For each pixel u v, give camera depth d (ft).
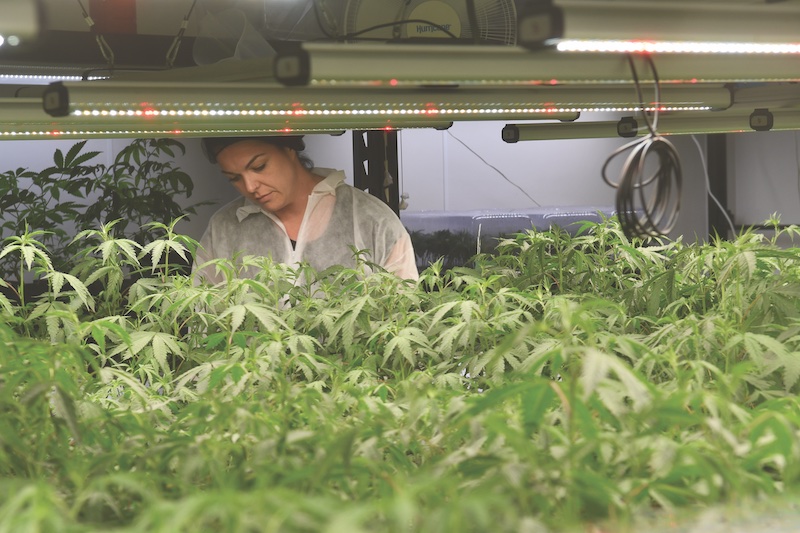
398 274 11.62
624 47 4.35
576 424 3.52
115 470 4.08
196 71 7.02
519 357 6.39
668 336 6.03
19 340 4.57
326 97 6.40
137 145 14.03
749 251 6.80
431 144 21.21
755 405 5.33
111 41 12.91
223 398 5.15
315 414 4.40
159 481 3.71
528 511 3.07
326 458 3.18
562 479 3.18
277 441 3.66
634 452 3.43
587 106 8.17
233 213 11.82
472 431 3.72
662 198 5.27
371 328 7.44
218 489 3.57
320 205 11.65
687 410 3.78
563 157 22.57
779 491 3.45
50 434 4.19
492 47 4.71
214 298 7.41
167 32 13.76
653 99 8.29
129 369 7.04
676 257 8.03
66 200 17.46
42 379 4.45
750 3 4.40
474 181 21.75
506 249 9.67
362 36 8.34
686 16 4.02
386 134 14.92
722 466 3.28
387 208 11.93
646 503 3.38
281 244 11.53
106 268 8.02
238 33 10.96
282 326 7.55
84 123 7.72
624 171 5.11
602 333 5.88
